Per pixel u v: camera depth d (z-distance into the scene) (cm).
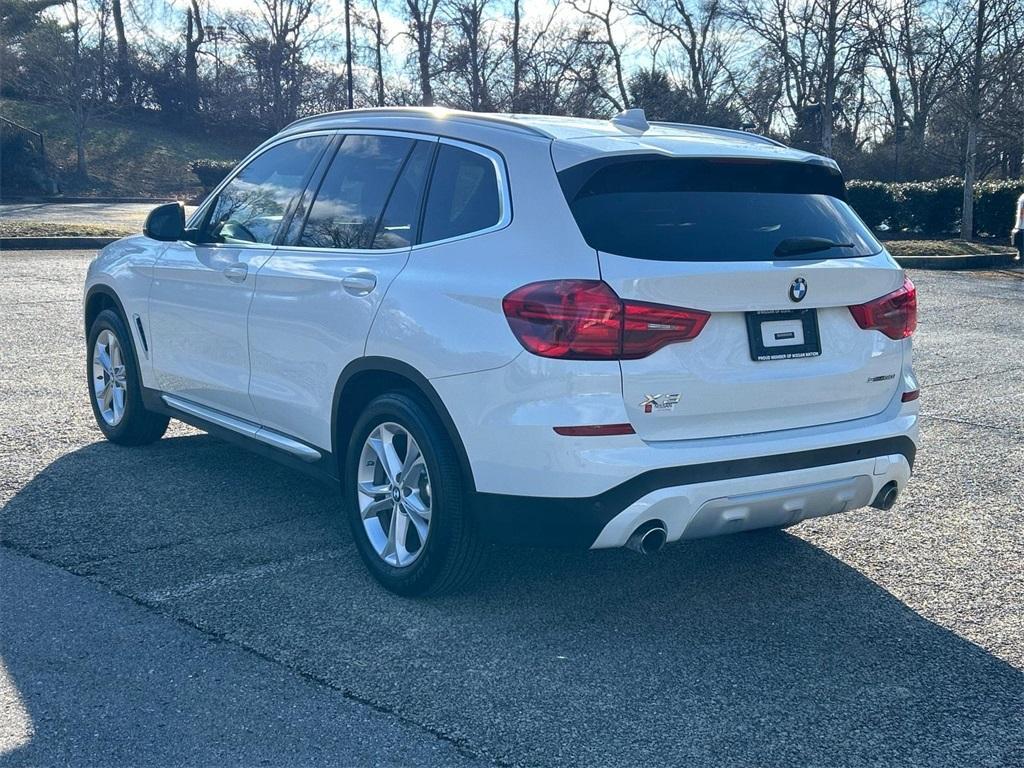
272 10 5309
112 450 653
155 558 480
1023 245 1928
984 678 392
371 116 508
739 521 412
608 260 386
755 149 444
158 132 5228
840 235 446
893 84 4716
